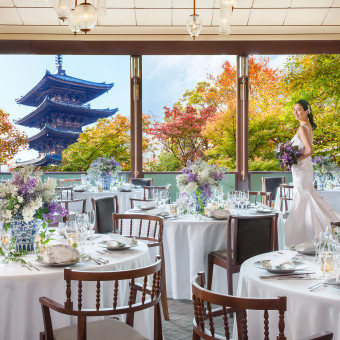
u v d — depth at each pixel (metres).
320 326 1.90
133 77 7.93
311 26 7.52
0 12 7.14
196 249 3.84
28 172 2.67
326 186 6.89
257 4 7.07
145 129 13.53
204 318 1.99
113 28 7.51
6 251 2.51
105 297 2.46
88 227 3.03
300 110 4.84
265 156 12.89
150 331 2.96
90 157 15.02
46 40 7.58
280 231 4.45
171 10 7.20
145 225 4.38
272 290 2.05
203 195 4.30
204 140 13.41
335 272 2.20
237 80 7.99
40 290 2.24
